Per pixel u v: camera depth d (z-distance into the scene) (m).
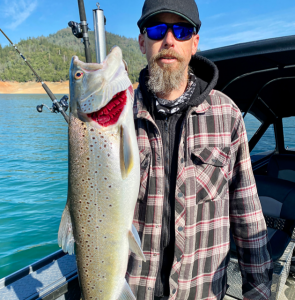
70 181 1.25
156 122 1.44
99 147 1.20
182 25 1.32
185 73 1.43
